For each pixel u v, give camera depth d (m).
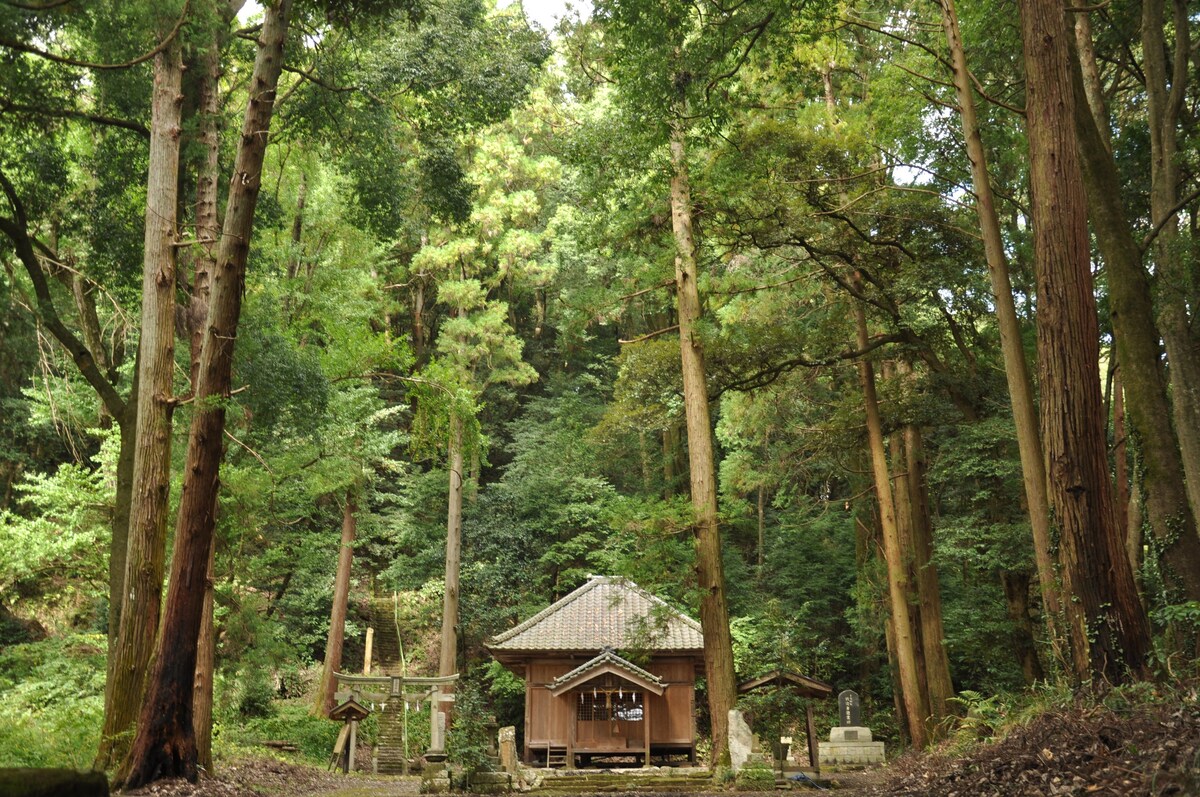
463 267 31.62
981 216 11.25
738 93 13.45
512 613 30.23
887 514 17.31
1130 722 6.30
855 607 26.05
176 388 14.84
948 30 11.83
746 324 18.09
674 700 20.67
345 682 19.83
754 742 14.39
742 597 29.72
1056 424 8.37
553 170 32.97
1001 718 9.03
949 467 17.98
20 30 8.00
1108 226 11.00
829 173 15.76
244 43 14.45
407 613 32.41
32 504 25.61
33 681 17.47
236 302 10.24
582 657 21.41
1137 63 14.88
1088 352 8.36
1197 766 4.79
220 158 14.50
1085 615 8.03
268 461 17.38
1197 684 7.02
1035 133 8.77
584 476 33.09
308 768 16.39
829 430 19.11
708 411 15.83
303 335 18.44
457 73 14.41
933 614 18.47
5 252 12.23
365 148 15.41
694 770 14.64
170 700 9.30
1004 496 17.56
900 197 15.66
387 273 32.00
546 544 32.84
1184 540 9.59
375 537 34.66
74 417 17.41
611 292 17.30
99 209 13.34
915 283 15.97
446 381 17.70
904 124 15.43
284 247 18.66
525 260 34.06
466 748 13.03
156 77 11.42
